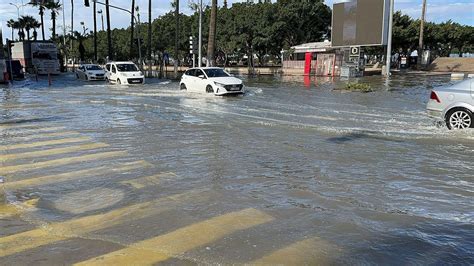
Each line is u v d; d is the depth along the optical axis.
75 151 8.43
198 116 13.62
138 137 9.96
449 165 7.33
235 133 10.52
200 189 5.96
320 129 11.08
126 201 5.46
